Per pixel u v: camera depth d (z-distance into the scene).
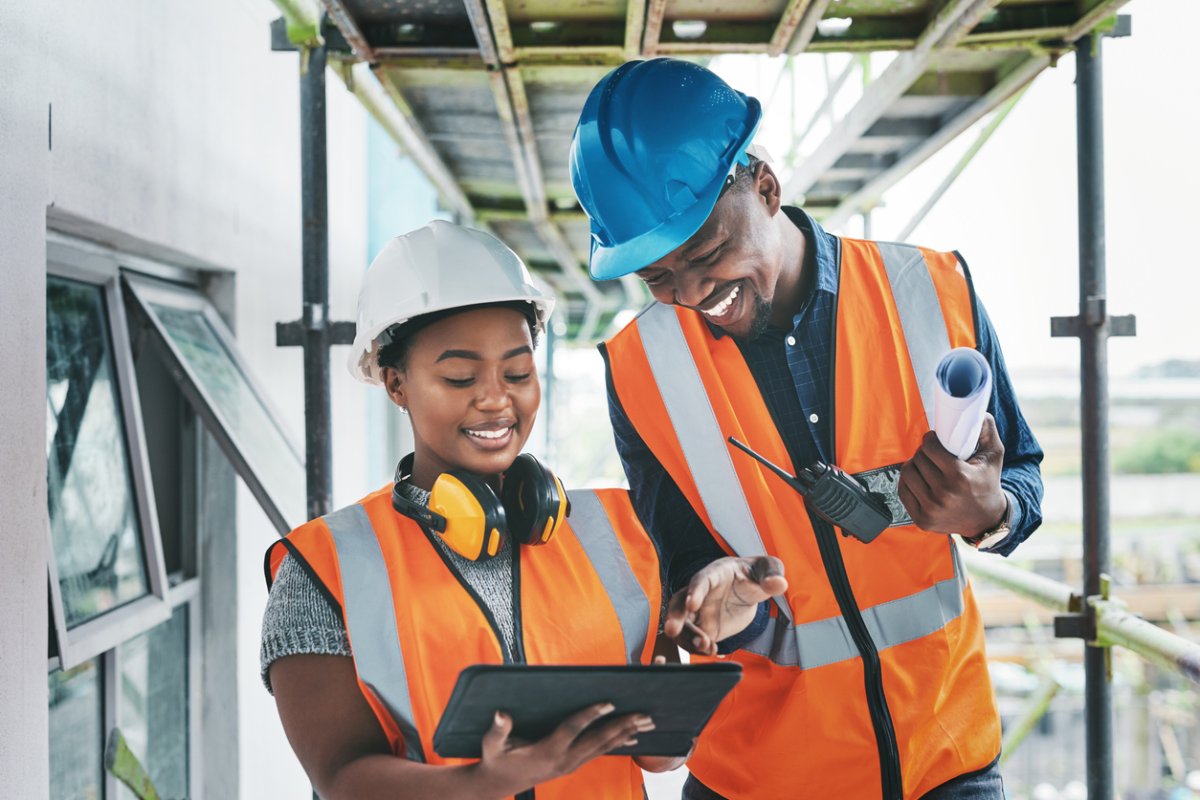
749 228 1.43
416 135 3.07
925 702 1.58
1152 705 11.04
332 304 4.29
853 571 1.58
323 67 2.18
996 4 1.90
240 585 2.91
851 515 1.45
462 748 0.97
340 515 1.24
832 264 1.61
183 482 2.85
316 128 2.17
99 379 2.26
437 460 1.25
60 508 2.06
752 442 1.61
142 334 2.42
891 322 1.59
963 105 2.80
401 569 1.19
